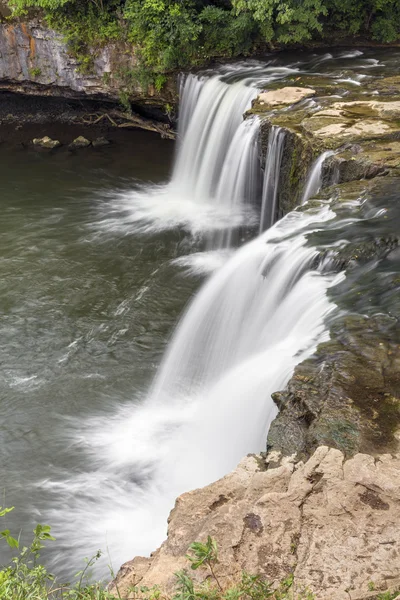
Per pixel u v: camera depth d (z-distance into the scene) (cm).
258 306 1138
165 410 1142
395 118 1532
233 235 1725
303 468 620
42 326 1398
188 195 1981
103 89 2245
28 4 2145
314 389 743
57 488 1007
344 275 1010
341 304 935
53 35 2186
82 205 1936
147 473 1020
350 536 549
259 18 2017
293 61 2111
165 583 532
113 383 1228
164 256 1661
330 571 523
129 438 1090
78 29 2158
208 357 1197
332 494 588
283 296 1088
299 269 1070
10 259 1650
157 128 2353
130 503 972
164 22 2080
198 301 1245
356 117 1549
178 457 1008
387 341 827
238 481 630
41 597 516
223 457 911
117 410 1161
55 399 1190
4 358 1300
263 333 1066
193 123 2023
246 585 513
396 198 1195
